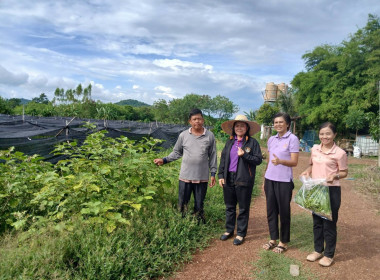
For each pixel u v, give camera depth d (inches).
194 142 160.7
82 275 105.7
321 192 129.3
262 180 328.2
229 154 154.9
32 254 108.3
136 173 154.9
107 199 145.7
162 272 120.0
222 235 159.9
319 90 937.5
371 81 781.9
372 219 204.2
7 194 141.8
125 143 165.2
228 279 119.2
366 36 853.2
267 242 155.6
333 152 130.6
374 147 743.1
